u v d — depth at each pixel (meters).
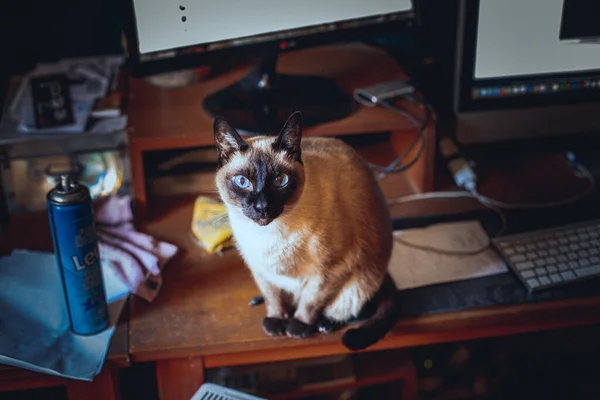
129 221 1.51
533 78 1.57
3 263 1.41
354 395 1.60
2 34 1.80
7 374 1.18
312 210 1.13
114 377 1.25
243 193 1.12
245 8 1.43
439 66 1.83
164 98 1.63
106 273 1.38
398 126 1.54
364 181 1.25
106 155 1.63
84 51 1.88
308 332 1.24
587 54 1.56
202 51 1.44
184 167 1.63
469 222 1.52
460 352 1.66
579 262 1.37
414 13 1.60
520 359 1.72
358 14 1.55
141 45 1.38
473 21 1.50
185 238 1.50
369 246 1.23
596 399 1.75
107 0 1.83
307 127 1.50
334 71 1.72
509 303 1.30
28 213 1.58
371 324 1.24
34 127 1.58
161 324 1.27
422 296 1.32
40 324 1.28
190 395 1.28
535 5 1.51
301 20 1.50
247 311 1.30
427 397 1.71
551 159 1.77
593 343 1.71
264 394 1.46
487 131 1.61
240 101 1.58
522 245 1.42
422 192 1.63
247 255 1.20
